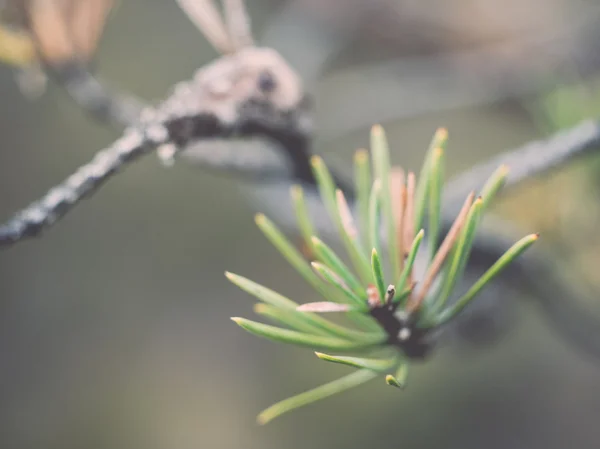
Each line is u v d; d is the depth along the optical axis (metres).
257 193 0.52
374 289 0.31
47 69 0.38
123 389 1.14
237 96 0.34
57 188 0.30
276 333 0.30
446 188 0.40
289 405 0.32
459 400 1.08
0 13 0.37
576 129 0.38
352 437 1.08
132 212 1.21
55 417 1.11
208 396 1.15
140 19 1.21
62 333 1.15
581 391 1.07
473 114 1.02
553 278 0.44
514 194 0.45
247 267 1.21
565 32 0.67
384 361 0.31
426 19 0.92
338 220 0.32
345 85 0.87
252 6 1.19
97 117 0.39
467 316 0.43
